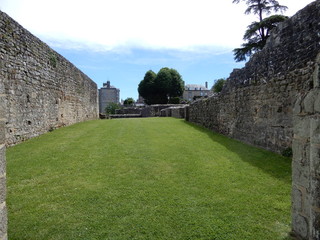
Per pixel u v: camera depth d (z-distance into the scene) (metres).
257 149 6.64
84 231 2.72
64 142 7.80
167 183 4.12
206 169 4.89
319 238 2.05
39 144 7.48
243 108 7.81
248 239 2.53
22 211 3.19
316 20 4.66
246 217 2.96
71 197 3.59
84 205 3.33
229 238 2.56
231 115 8.69
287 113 5.64
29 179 4.38
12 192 3.81
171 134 9.45
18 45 7.87
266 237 2.55
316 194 2.09
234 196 3.56
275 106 6.10
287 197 3.49
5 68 7.11
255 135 7.07
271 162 5.26
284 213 3.04
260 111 6.80
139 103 64.00
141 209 3.20
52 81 10.95
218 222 2.86
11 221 2.94
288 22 5.55
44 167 5.07
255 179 4.26
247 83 7.53
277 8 21.77
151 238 2.58
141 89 49.47
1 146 1.89
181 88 49.22
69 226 2.82
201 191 3.76
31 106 8.71
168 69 49.19
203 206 3.26
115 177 4.45
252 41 21.94
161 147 6.97
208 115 11.16
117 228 2.77
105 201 3.45
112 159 5.66
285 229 2.69
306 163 2.35
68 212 3.15
